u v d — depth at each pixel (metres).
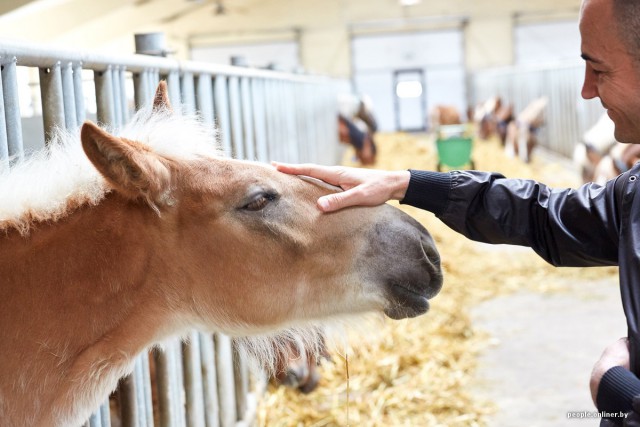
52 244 1.64
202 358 2.83
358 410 3.60
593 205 1.66
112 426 2.59
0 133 1.67
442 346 4.40
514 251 6.76
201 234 1.70
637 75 1.31
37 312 1.60
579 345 4.38
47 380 1.60
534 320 4.90
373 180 1.82
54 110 1.89
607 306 5.12
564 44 21.77
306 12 21.84
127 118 2.30
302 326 1.82
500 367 4.12
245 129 3.75
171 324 1.73
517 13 21.66
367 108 13.71
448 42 22.02
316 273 1.74
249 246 1.71
